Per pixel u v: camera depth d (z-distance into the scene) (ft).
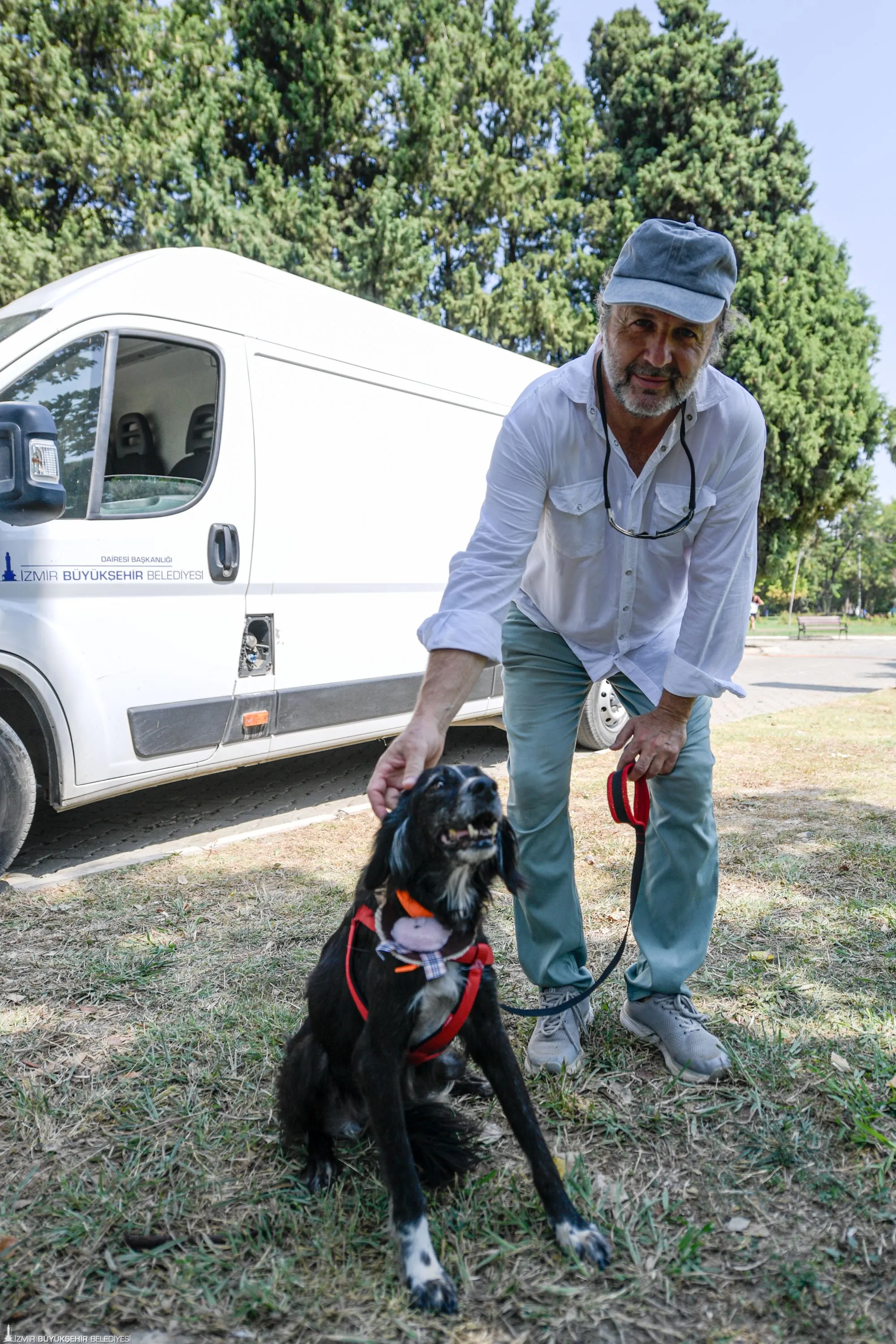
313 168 53.52
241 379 15.93
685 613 7.88
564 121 67.67
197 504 15.16
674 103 67.97
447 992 6.16
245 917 12.28
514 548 7.60
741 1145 7.25
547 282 63.87
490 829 6.00
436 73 58.65
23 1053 8.70
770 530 72.90
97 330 13.94
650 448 7.61
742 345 65.87
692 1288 5.83
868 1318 5.53
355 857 15.10
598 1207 6.55
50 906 12.67
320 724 17.57
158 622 14.65
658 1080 8.22
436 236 61.62
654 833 8.50
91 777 13.99
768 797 18.25
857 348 70.59
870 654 65.46
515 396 22.65
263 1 54.34
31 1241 6.24
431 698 7.08
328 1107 6.96
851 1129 7.37
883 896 12.51
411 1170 6.03
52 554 13.29
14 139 45.75
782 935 11.30
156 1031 9.04
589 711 23.16
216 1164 7.10
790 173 68.59
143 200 47.42
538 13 66.90
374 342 18.70
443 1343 5.43
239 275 16.35
